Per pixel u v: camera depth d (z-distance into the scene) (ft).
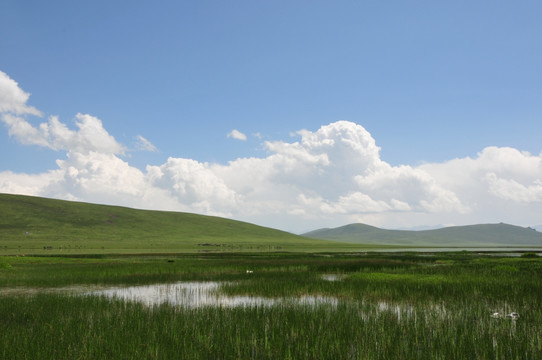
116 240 510.58
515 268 112.47
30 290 76.74
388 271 112.47
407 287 71.72
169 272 112.88
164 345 34.04
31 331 39.24
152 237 557.74
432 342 34.71
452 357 30.89
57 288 79.77
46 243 431.43
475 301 57.11
